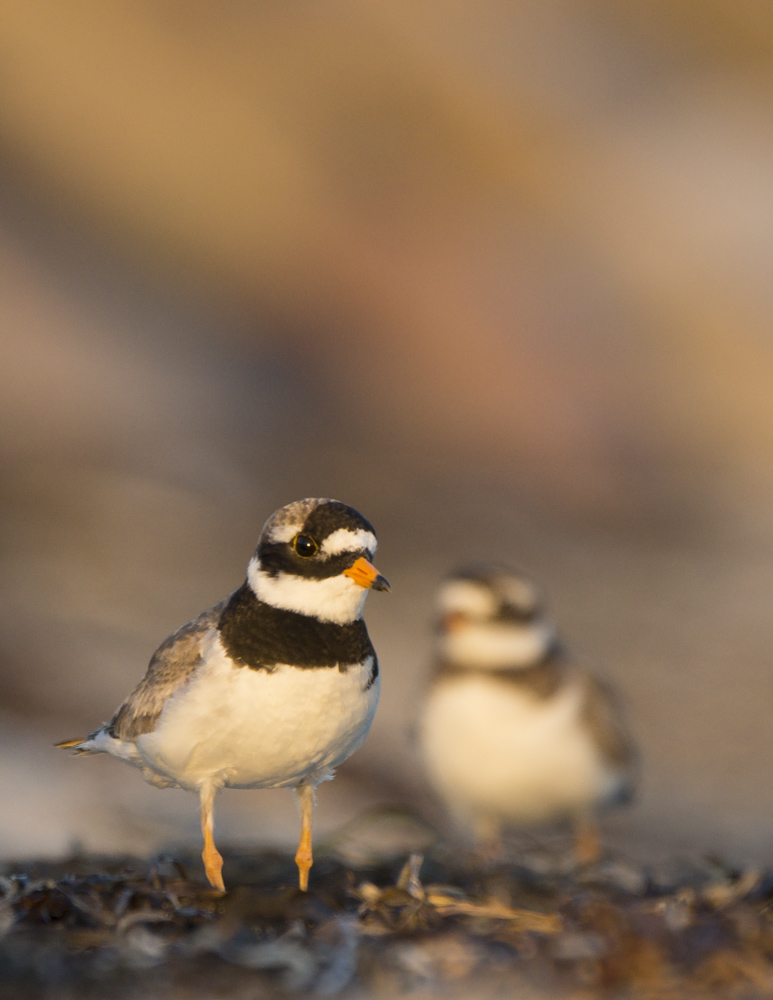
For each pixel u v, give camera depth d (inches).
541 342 1133.1
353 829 326.0
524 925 171.6
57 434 730.8
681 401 1069.8
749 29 1914.4
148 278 1115.3
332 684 175.8
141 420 804.6
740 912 175.5
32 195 1182.3
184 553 578.2
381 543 672.4
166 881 177.0
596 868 248.5
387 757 423.2
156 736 179.2
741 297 1270.9
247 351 1038.4
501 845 315.9
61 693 394.3
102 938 158.2
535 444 950.4
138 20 1515.7
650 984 147.1
